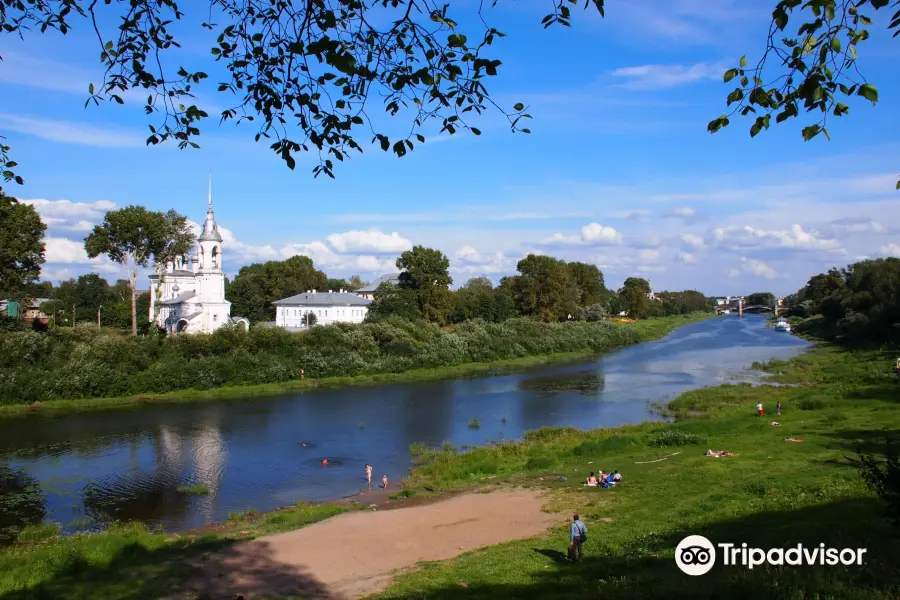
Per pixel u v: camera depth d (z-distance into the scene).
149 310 140.50
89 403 70.75
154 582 23.94
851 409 52.47
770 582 15.90
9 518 35.41
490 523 30.91
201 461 47.06
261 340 89.12
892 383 62.53
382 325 101.50
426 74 11.62
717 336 165.00
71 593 22.78
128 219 97.81
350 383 85.50
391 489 40.25
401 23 11.64
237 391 78.25
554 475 40.09
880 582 15.01
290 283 170.38
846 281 143.25
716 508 27.94
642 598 16.69
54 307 142.25
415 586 21.59
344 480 42.53
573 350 122.69
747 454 39.44
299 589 22.89
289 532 30.81
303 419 62.09
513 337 115.31
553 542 26.50
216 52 13.26
